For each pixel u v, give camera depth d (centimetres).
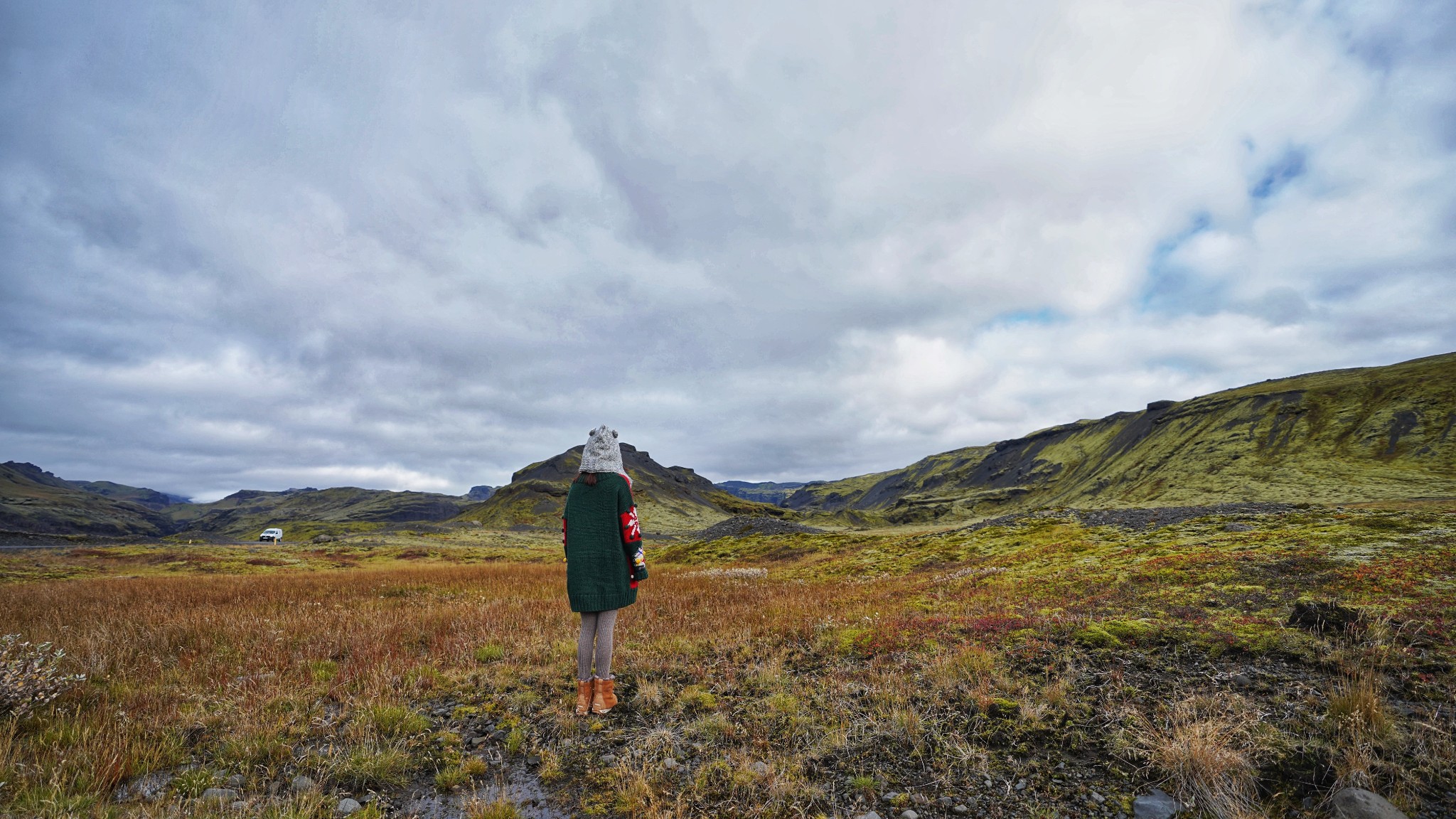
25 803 319
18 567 3347
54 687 491
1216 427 18438
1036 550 2122
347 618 966
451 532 11431
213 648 740
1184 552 1358
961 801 347
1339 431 14825
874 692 511
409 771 407
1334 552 1023
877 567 2283
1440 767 323
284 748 418
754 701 520
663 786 372
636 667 633
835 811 340
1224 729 371
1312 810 307
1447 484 10406
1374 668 462
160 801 333
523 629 838
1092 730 420
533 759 425
